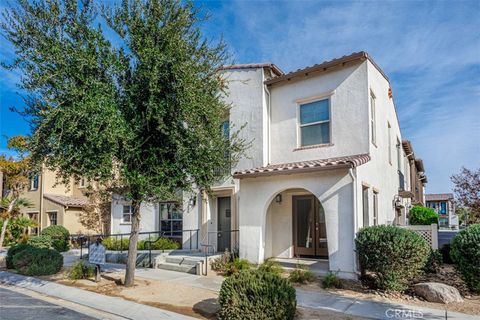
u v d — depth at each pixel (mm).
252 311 6352
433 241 11203
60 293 9641
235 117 14367
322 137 12891
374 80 13133
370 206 11555
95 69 8969
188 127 9461
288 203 13609
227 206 14852
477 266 8219
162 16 9227
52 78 8422
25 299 9328
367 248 8953
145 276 11438
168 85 9109
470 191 14156
